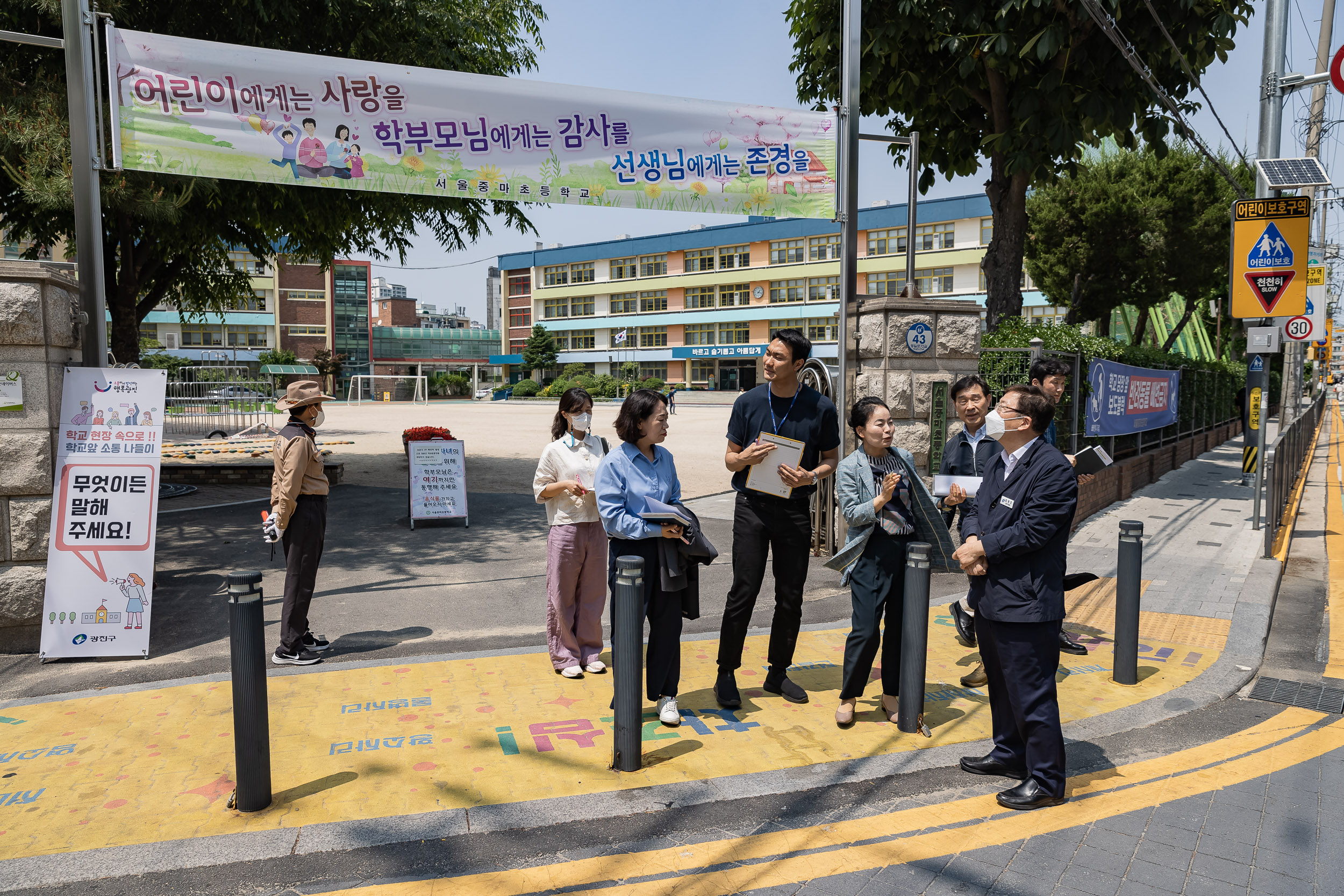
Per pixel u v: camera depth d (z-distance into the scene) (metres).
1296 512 11.58
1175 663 5.34
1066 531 3.44
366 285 75.81
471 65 11.23
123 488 5.29
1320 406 35.12
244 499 11.55
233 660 3.30
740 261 64.19
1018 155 11.13
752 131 7.13
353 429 27.98
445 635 5.77
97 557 5.23
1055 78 10.69
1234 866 3.06
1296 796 3.62
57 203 7.14
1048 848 3.17
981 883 2.94
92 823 3.27
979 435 4.96
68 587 5.20
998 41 10.20
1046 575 3.41
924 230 54.34
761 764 3.83
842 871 3.01
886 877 2.97
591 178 6.74
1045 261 23.36
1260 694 4.89
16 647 5.29
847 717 4.24
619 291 71.69
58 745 3.98
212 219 11.04
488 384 82.00
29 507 5.20
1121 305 24.58
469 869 3.00
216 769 3.74
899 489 4.24
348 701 4.52
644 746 4.01
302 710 4.40
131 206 8.24
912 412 7.53
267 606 6.43
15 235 10.94
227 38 9.70
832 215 7.47
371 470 15.13
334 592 6.90
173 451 15.27
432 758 3.85
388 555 8.29
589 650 5.11
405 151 6.26
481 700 4.55
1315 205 18.97
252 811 3.35
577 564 4.93
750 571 4.33
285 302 72.56
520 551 8.49
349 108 6.11
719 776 3.70
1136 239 22.09
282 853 3.08
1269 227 8.98
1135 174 21.52
